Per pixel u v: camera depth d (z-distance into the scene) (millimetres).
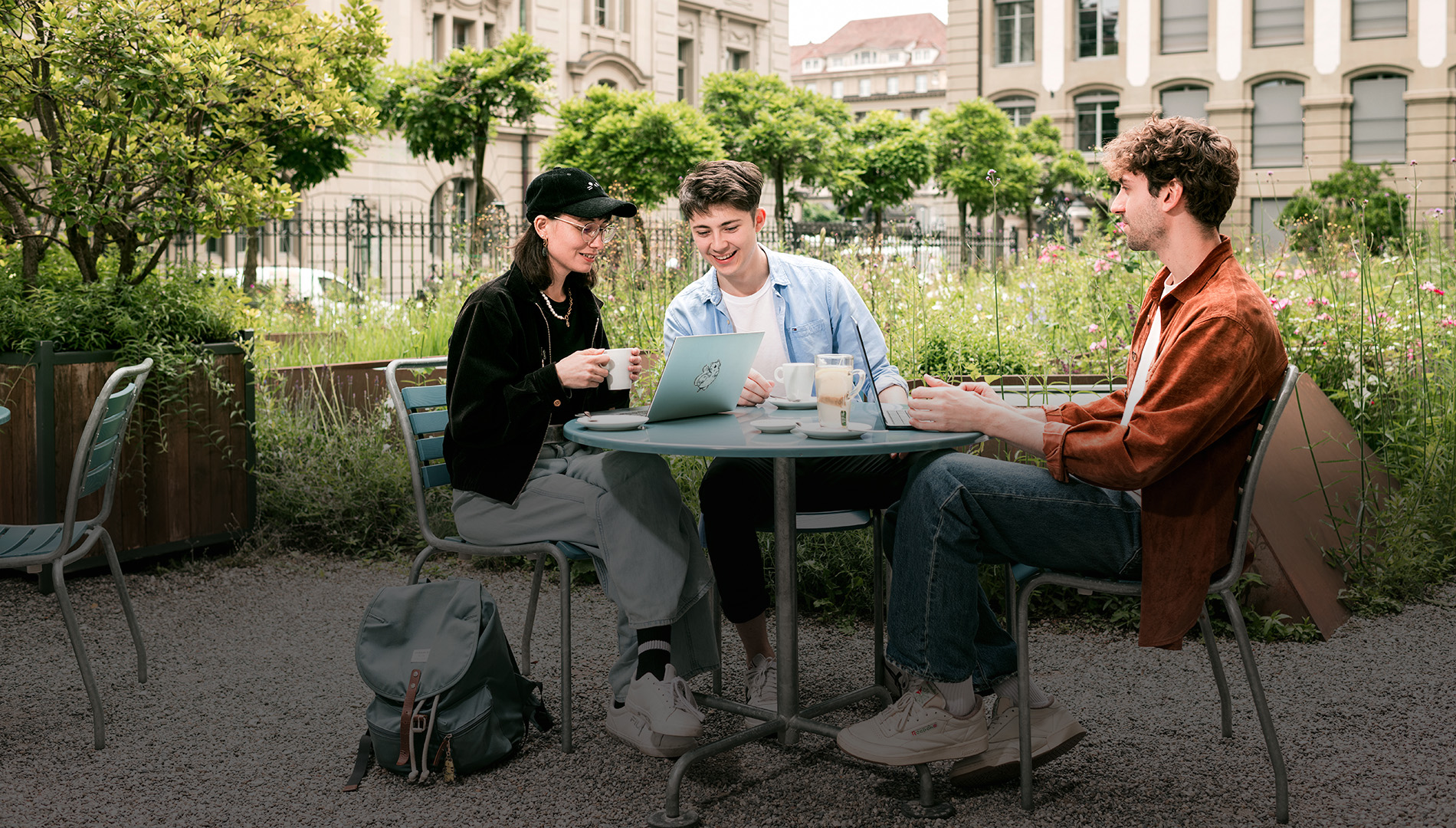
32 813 2299
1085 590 2234
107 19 4145
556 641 3510
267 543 4684
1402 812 2230
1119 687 3010
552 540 2611
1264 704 2191
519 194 26016
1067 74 30812
